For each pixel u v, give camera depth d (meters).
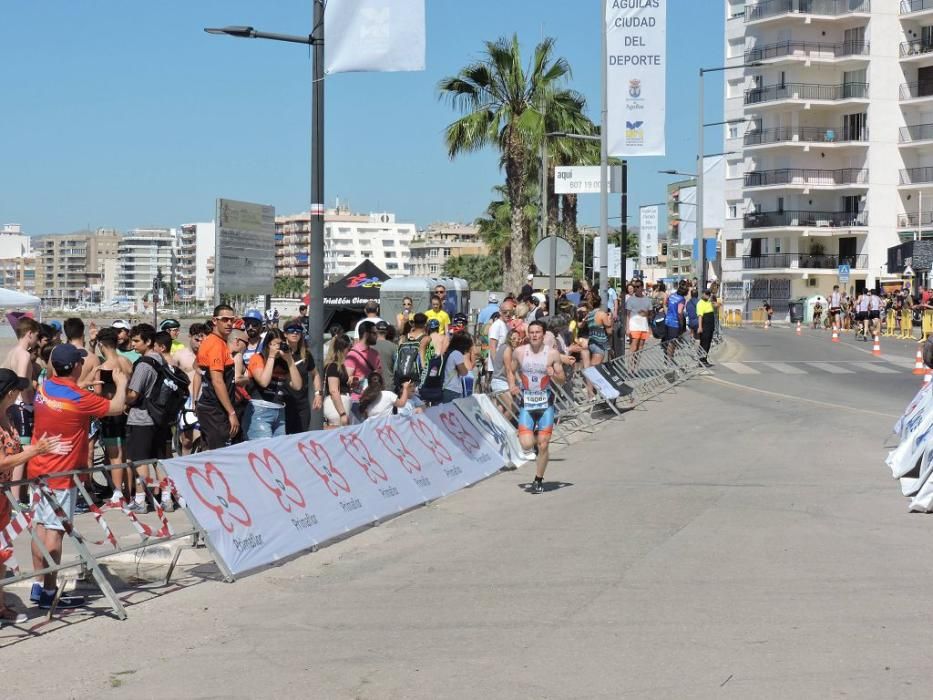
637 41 21.83
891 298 46.88
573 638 6.41
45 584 7.45
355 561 8.95
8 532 7.02
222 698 5.55
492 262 127.31
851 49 72.00
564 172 23.81
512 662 5.98
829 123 73.50
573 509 10.93
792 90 72.25
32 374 10.72
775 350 35.12
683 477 12.70
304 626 6.93
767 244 75.38
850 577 7.83
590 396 17.80
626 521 10.16
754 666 5.79
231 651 6.40
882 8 70.62
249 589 8.06
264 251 26.17
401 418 12.03
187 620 7.21
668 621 6.73
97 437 11.88
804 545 8.95
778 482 12.19
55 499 7.31
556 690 5.48
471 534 9.88
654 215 46.56
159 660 6.28
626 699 5.32
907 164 71.62
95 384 10.57
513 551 9.01
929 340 12.48
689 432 16.80
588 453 15.07
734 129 79.88
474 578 8.10
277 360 11.18
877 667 5.75
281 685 5.72
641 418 18.81
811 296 69.50
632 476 12.92
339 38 11.02
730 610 6.96
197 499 8.35
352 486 10.47
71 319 10.64
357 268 33.91
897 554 8.59
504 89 36.31
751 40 74.75
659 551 8.80
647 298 24.45
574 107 40.66
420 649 6.29
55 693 5.70
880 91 70.94
